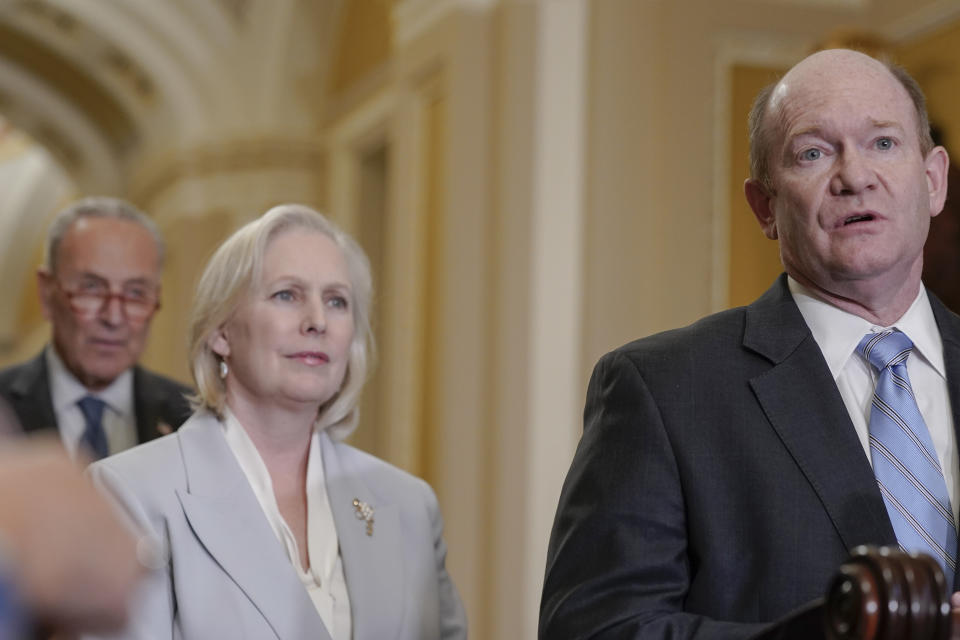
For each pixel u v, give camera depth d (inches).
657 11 276.5
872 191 82.9
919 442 81.2
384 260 425.4
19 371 150.3
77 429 147.3
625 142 271.7
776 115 88.0
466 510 268.4
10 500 21.3
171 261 490.9
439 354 278.5
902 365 84.3
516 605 259.8
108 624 21.4
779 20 281.4
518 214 270.8
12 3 464.4
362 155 426.0
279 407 111.7
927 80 265.1
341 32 445.1
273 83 460.4
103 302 147.1
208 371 113.8
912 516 78.8
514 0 276.2
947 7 260.8
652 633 74.0
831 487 79.4
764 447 81.6
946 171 94.1
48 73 534.9
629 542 79.7
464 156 282.0
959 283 188.2
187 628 99.0
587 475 84.2
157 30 460.4
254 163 462.3
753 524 79.8
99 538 21.5
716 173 273.4
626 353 88.0
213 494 106.0
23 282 795.4
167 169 488.1
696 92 274.8
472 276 277.9
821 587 76.9
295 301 112.7
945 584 50.9
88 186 584.1
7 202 772.0
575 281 267.6
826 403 82.7
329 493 113.3
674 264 268.7
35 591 20.9
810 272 86.9
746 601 78.3
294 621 102.1
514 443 264.2
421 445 286.8
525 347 267.0
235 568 102.3
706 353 86.5
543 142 271.4
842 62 87.4
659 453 82.3
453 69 285.1
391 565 111.5
